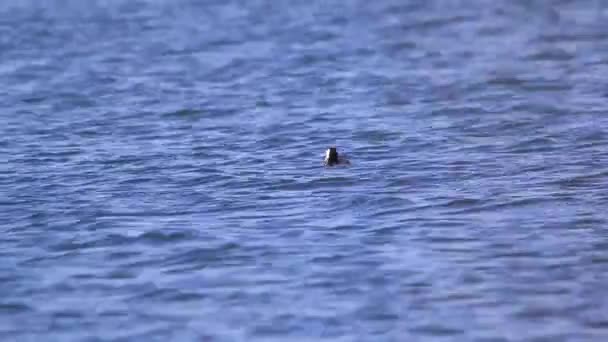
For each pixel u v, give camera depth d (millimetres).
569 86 112250
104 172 84750
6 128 99812
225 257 66812
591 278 62469
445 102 106562
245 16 156750
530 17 154750
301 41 139875
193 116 103688
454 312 58875
